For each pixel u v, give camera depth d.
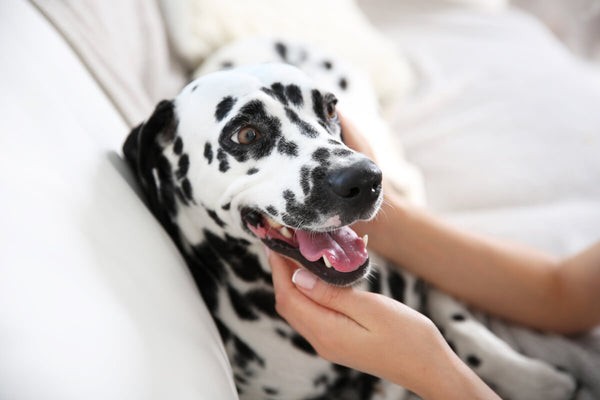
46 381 0.61
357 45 2.20
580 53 3.95
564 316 1.38
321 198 1.00
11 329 0.62
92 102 1.21
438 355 0.98
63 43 1.29
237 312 1.22
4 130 0.85
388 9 3.07
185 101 1.14
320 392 1.29
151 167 1.18
